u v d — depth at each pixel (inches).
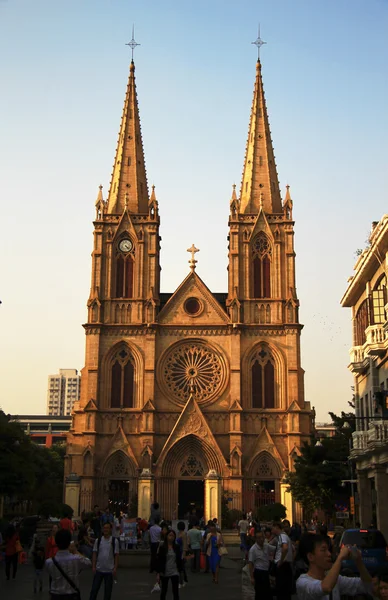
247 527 2336.4
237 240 4190.5
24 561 1945.1
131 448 3887.8
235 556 2305.6
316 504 3235.7
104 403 3971.5
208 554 1589.6
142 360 4013.3
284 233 4207.7
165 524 1435.8
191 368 4025.6
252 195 4301.2
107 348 4035.4
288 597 952.9
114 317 4082.2
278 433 3905.0
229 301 4094.5
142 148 4495.6
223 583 1573.6
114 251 4192.9
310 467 3134.8
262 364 4018.2
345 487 3097.9
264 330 4050.2
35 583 1309.1
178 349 4060.0
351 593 553.6
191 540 1861.5
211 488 3501.5
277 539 1086.4
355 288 2738.7
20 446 2933.1
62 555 770.2
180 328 4074.8
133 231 4202.8
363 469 2640.3
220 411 3951.8
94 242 4192.9
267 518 3449.8
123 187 4340.6
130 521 2082.9
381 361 2384.4
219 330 4069.9
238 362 3981.3
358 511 2817.4
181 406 3971.5
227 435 3924.7
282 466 3821.4
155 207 4254.4
